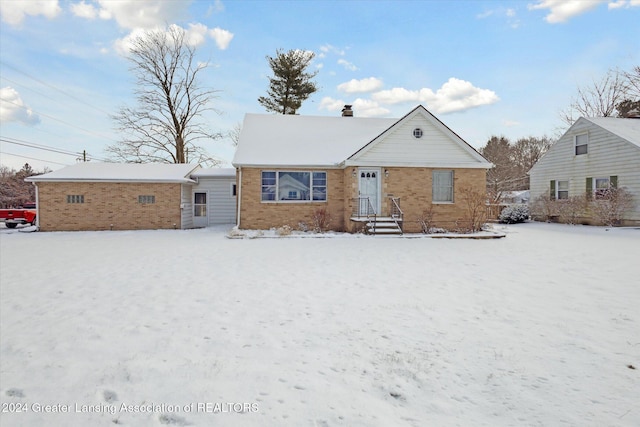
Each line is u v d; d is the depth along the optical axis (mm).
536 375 3275
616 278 7113
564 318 4797
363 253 10562
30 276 7426
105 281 6973
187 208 20078
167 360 3602
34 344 3986
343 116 22969
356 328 4480
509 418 2641
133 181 18781
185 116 31453
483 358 3629
